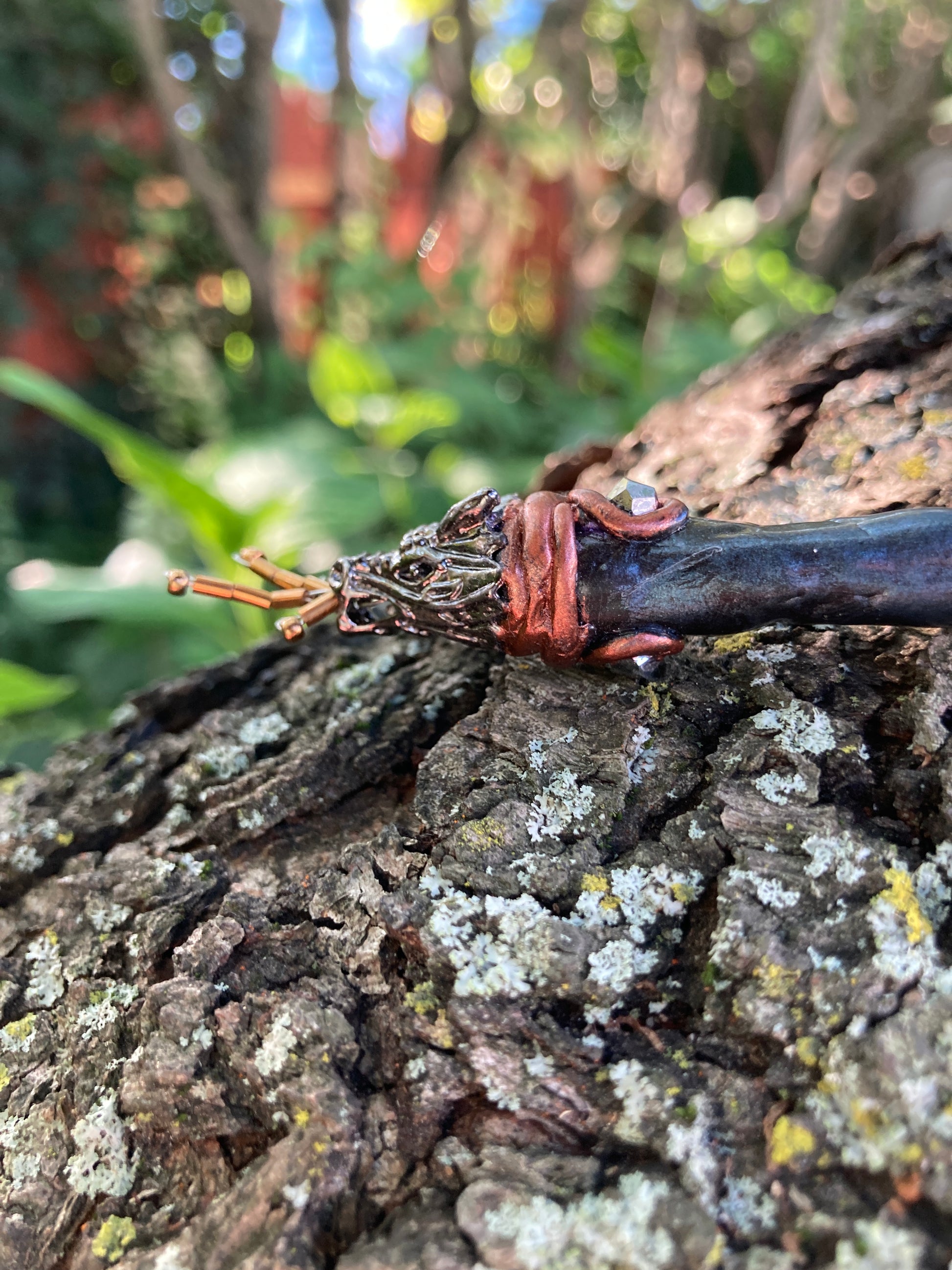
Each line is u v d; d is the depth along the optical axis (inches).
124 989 5.1
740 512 6.6
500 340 27.5
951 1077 3.8
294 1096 4.2
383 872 5.0
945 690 5.1
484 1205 3.8
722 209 26.8
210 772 6.1
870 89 25.5
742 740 5.1
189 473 12.7
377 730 6.0
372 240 26.5
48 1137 4.7
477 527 5.2
